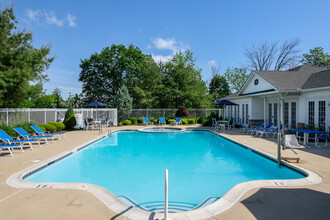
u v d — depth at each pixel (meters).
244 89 19.98
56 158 7.85
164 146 12.15
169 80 29.62
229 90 48.72
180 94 28.72
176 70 29.84
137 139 14.72
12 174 5.77
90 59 34.50
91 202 4.00
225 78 48.91
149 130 19.33
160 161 8.73
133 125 23.73
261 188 4.66
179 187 5.85
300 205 3.84
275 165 7.66
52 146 10.41
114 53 34.81
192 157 9.40
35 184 4.96
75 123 18.50
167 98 29.36
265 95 16.55
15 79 13.33
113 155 9.85
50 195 4.32
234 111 23.12
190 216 3.49
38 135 12.46
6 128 10.93
